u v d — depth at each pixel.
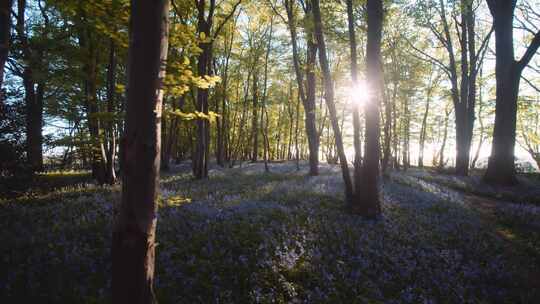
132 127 2.99
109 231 7.64
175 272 5.94
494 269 6.81
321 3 14.33
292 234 7.95
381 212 10.35
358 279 6.06
